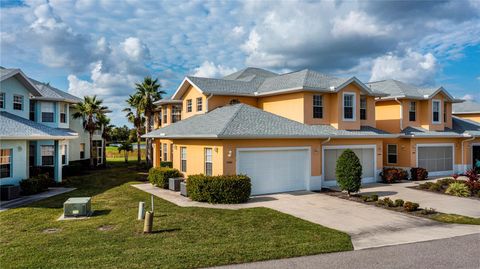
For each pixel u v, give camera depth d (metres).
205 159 17.89
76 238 9.95
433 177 26.05
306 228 11.22
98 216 12.95
